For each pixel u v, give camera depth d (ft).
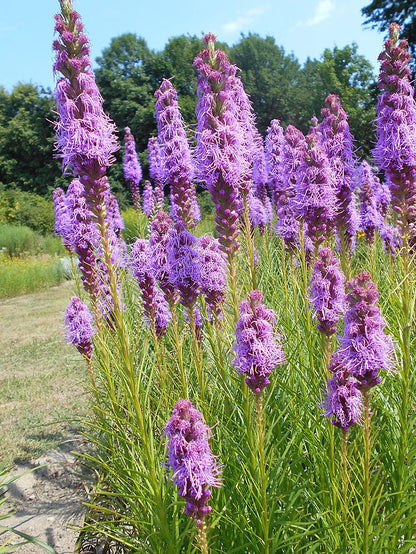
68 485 17.02
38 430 21.22
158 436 12.64
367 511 8.07
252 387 7.97
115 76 126.31
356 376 7.51
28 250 83.25
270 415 11.46
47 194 131.44
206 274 11.47
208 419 10.74
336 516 8.87
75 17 9.16
